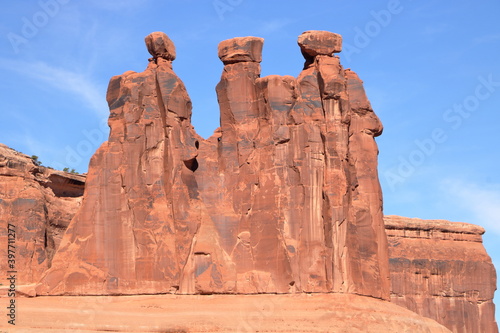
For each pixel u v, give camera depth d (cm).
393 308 9038
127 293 8731
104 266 8806
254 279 8800
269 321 8425
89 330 8238
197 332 8275
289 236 8919
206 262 8800
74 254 8862
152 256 8775
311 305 8650
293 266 8844
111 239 8850
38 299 8738
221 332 8275
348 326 8462
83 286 8756
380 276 9244
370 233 9231
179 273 8750
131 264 8794
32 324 8231
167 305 8569
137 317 8388
